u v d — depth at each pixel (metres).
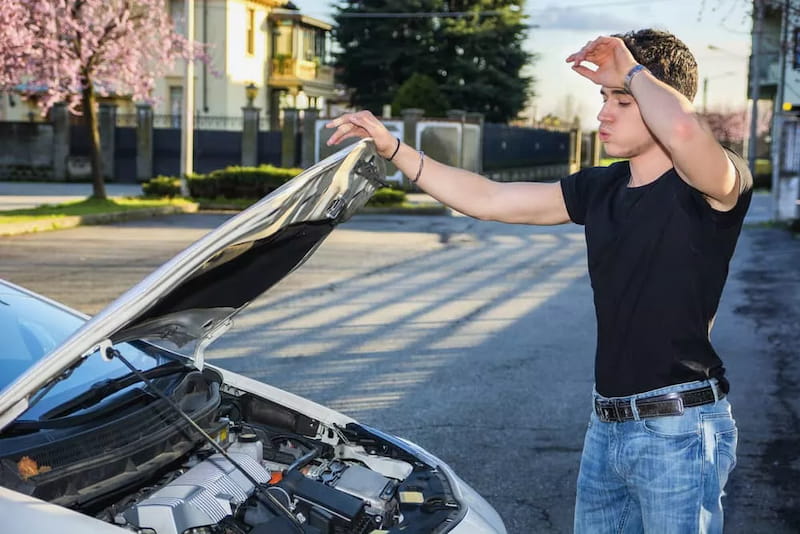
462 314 9.24
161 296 2.34
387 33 40.28
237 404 3.37
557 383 6.66
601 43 2.41
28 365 3.04
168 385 3.00
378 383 6.50
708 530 2.50
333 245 14.55
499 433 5.49
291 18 40.56
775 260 13.92
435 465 3.16
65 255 12.53
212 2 36.66
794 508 4.52
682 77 2.47
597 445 2.66
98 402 2.83
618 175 2.67
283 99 41.91
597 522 2.71
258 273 2.75
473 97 40.47
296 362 7.03
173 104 37.22
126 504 2.64
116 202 20.66
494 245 15.53
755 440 5.51
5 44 16.59
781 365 7.37
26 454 2.44
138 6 20.30
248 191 22.94
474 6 40.41
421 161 2.95
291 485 2.74
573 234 17.78
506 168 33.62
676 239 2.42
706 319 2.48
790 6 14.54
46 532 2.22
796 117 19.42
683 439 2.46
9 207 19.53
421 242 15.62
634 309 2.49
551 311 9.54
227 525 2.58
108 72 20.00
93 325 2.33
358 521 2.65
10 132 31.45
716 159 2.24
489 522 2.84
